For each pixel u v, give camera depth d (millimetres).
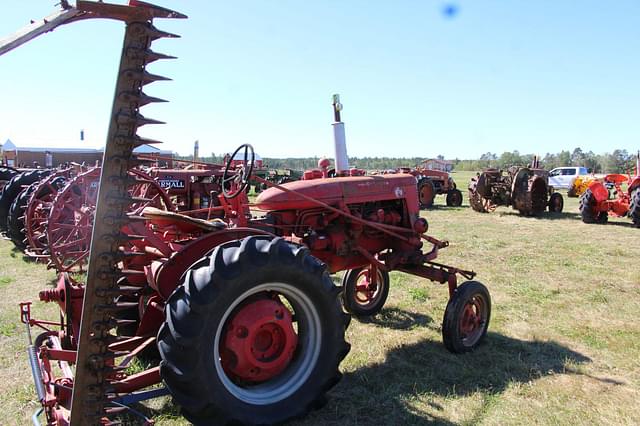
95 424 2094
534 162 16047
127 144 1905
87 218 6117
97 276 1948
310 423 2906
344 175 4359
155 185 5031
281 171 24250
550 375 3588
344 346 2932
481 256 8078
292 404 2746
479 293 4020
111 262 1963
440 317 4895
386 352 4008
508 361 3820
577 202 20156
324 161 4422
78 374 2012
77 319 2994
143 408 3072
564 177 31047
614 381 3498
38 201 7078
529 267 7234
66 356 2732
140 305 3631
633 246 9070
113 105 1863
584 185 23266
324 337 2852
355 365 3752
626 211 12141
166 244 3139
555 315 4977
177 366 2379
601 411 3074
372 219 4172
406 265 4480
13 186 8805
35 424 2426
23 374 3578
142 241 3205
